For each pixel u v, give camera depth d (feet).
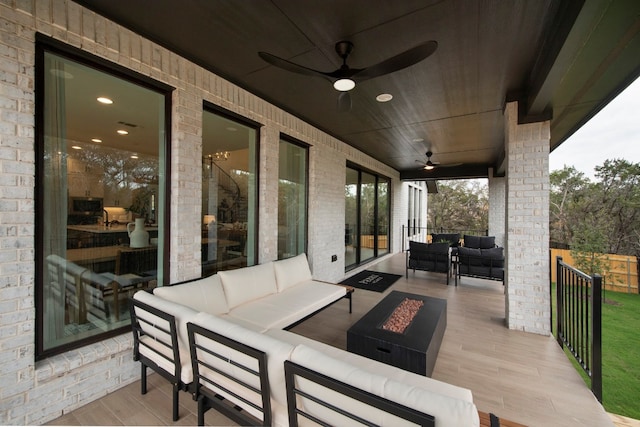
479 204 65.87
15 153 5.30
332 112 13.04
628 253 34.42
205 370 5.37
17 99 5.31
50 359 5.98
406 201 34.45
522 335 10.44
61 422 5.80
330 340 9.86
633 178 34.76
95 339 6.84
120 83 7.29
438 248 18.07
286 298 9.96
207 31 7.17
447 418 2.91
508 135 10.95
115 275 7.37
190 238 8.61
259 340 4.47
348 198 20.72
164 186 8.29
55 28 5.80
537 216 10.60
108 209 7.20
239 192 10.97
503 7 6.01
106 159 7.15
